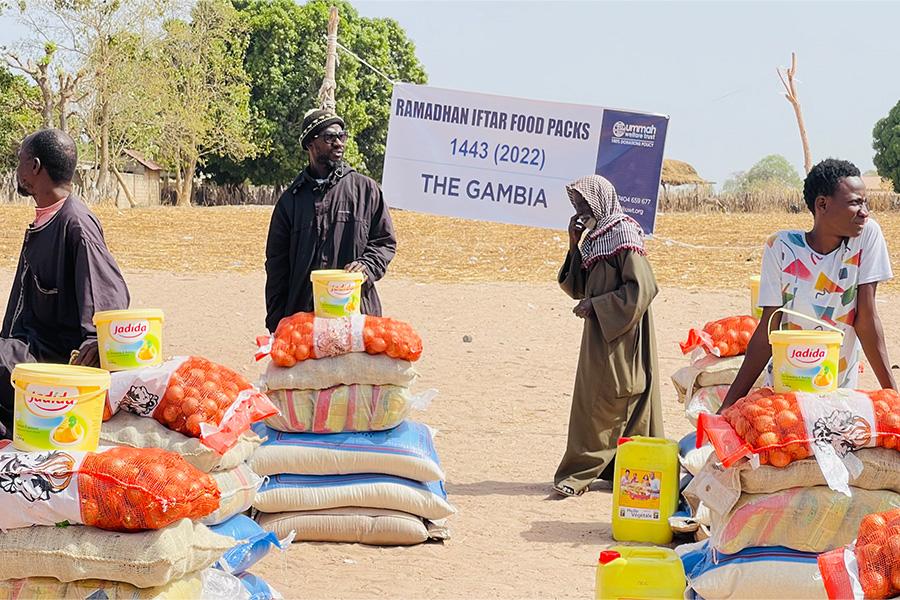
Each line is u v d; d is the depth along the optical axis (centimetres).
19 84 6550
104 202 6072
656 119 1041
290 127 7488
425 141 1088
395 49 8256
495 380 1359
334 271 735
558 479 848
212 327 1727
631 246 823
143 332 543
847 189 566
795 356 507
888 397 500
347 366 706
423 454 709
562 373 1412
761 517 498
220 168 7694
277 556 671
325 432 711
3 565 448
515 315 1905
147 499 441
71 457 450
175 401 537
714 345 757
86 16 5947
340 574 639
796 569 492
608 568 495
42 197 584
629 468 714
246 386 559
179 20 6381
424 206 1092
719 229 3762
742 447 492
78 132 6312
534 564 666
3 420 587
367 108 7862
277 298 848
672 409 1197
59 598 448
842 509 492
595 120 1051
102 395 462
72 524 450
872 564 387
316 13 7512
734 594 497
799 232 593
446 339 1658
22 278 592
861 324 587
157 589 452
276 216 834
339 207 827
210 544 472
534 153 1069
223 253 2938
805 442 489
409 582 626
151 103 6369
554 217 1071
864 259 583
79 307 569
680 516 713
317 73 7419
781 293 588
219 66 6669
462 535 731
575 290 867
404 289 2238
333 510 697
